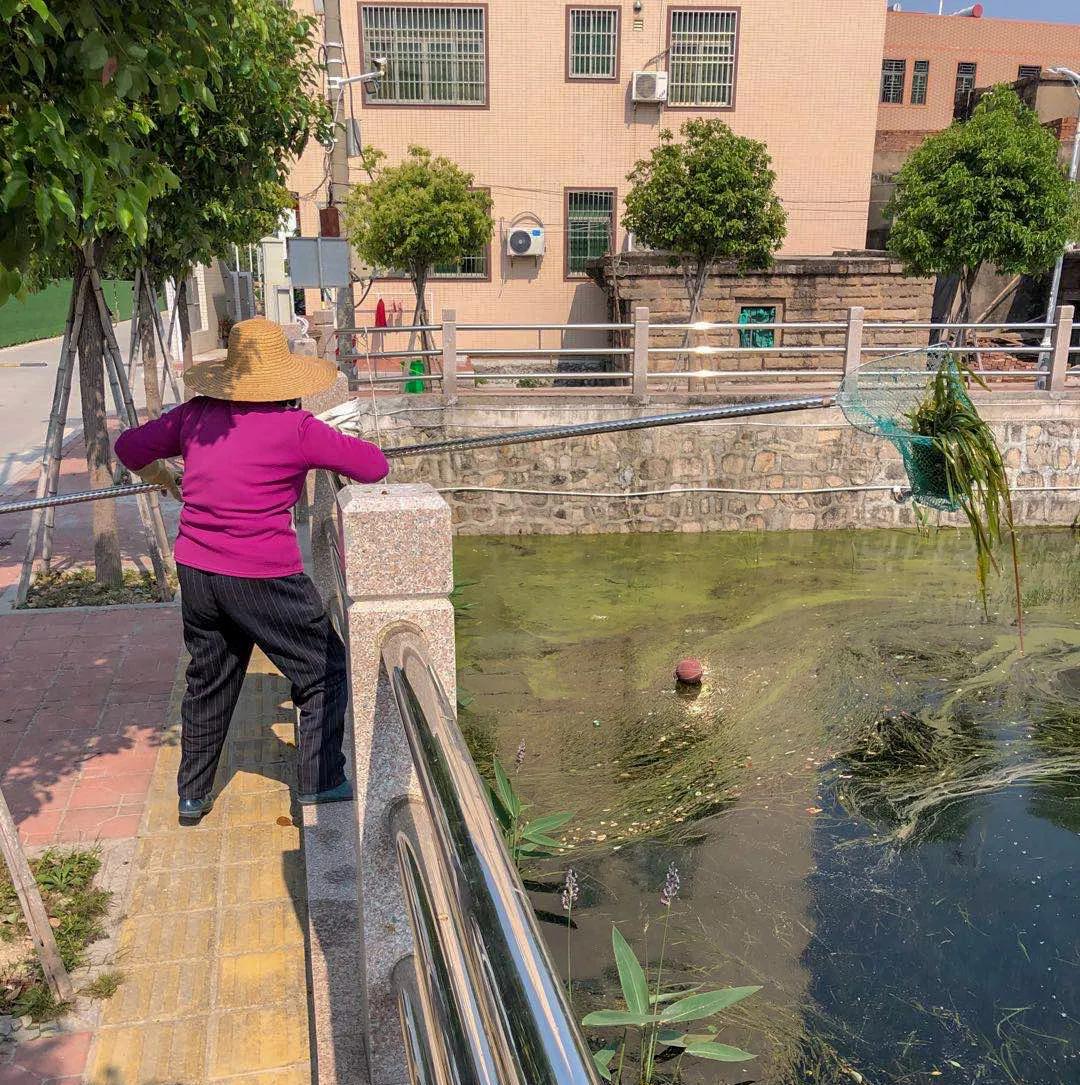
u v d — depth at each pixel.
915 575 10.16
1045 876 5.00
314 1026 2.46
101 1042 2.46
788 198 18.70
